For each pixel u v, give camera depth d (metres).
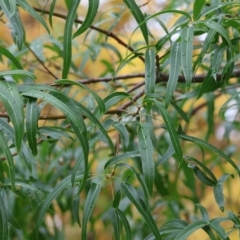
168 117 1.34
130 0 1.41
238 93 1.47
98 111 1.41
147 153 1.32
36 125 1.25
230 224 2.17
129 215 1.88
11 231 1.72
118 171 1.88
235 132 1.98
